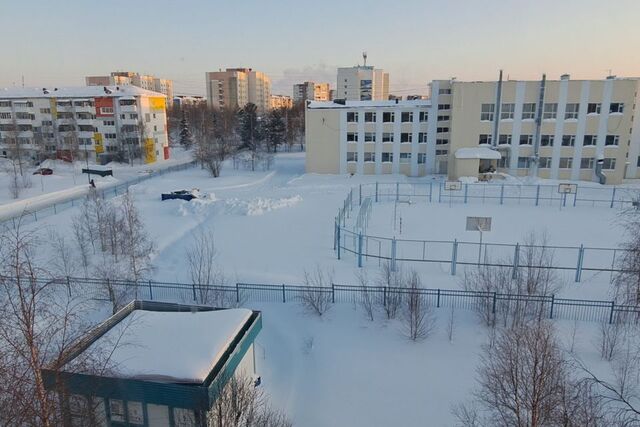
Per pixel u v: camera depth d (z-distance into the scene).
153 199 41.03
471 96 48.53
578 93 46.59
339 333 17.56
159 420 11.24
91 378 9.22
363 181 49.22
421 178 51.25
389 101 55.66
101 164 69.75
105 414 11.20
